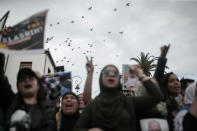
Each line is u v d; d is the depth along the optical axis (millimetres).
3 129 2137
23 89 2416
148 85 2510
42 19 2314
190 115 2277
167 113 2777
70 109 3027
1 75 2414
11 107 2264
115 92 2598
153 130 2389
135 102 2508
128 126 2346
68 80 3463
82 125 2469
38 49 2227
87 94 2936
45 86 3000
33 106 2387
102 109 2406
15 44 2289
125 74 3109
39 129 2256
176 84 3061
